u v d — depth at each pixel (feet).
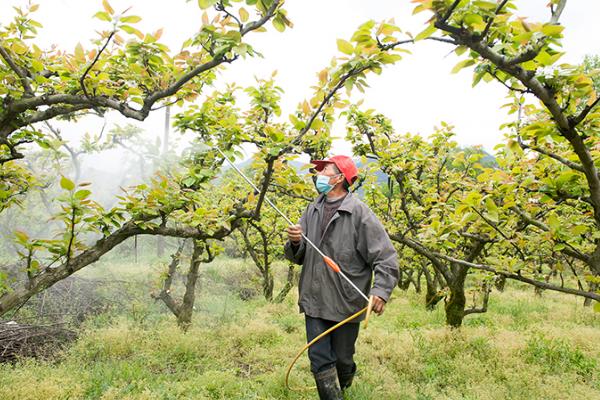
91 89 7.89
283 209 27.58
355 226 9.64
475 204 9.49
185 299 19.49
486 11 4.94
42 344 15.93
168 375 13.24
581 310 27.35
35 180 10.95
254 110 12.94
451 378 13.29
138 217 9.30
